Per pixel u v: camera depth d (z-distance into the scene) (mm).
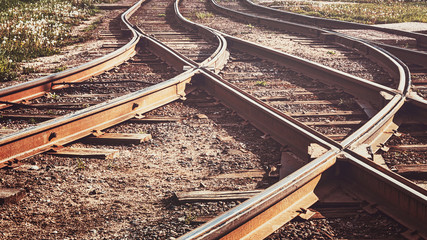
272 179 5164
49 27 17203
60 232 4047
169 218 4293
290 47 13656
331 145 5277
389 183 4340
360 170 4746
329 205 4539
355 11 22250
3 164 5270
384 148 5875
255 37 15602
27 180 5000
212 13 22938
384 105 7375
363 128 5887
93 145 6254
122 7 25875
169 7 25453
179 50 13328
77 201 4637
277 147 6145
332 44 14266
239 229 3766
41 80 8609
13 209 4406
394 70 10039
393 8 23828
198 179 5199
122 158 5797
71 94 8781
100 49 13656
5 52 12430
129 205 4582
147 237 3971
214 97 8516
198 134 6691
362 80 8320
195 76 9281
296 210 4301
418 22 18203
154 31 16984
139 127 6992
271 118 6602
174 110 7859
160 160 5758
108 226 4172
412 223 4047
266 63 11570
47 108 7871
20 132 5574
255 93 8695
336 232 4047
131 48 12758
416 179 5133
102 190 4887
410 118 7062
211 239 3455
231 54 12875
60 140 6074
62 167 5406
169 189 4945
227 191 4738
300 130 5797
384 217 4254
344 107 7898
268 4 27125
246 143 6320
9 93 7934
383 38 13828
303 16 19469
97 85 9391
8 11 20891
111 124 6859
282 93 8727
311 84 9430
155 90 7852
